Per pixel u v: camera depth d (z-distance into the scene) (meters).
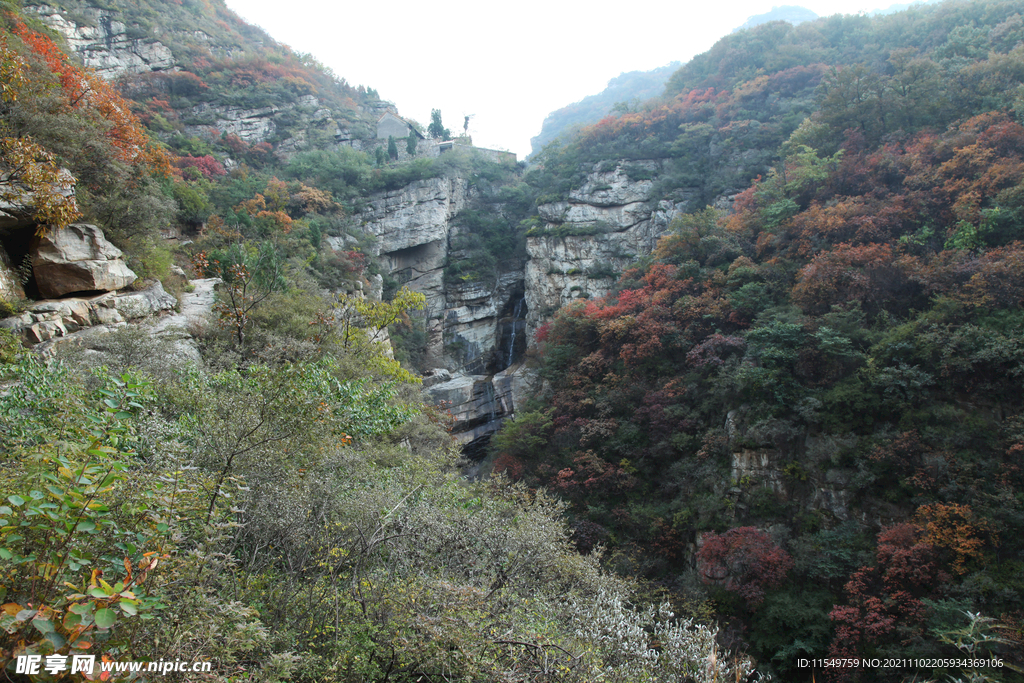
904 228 27.86
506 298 58.84
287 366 8.44
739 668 9.37
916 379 20.94
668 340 30.83
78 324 14.61
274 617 5.45
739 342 27.31
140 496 4.11
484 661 5.23
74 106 19.30
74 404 6.70
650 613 8.54
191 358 14.62
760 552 19.16
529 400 36.72
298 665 4.70
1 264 13.91
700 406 27.25
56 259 14.86
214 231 32.44
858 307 24.83
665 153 54.50
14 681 2.83
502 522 9.31
